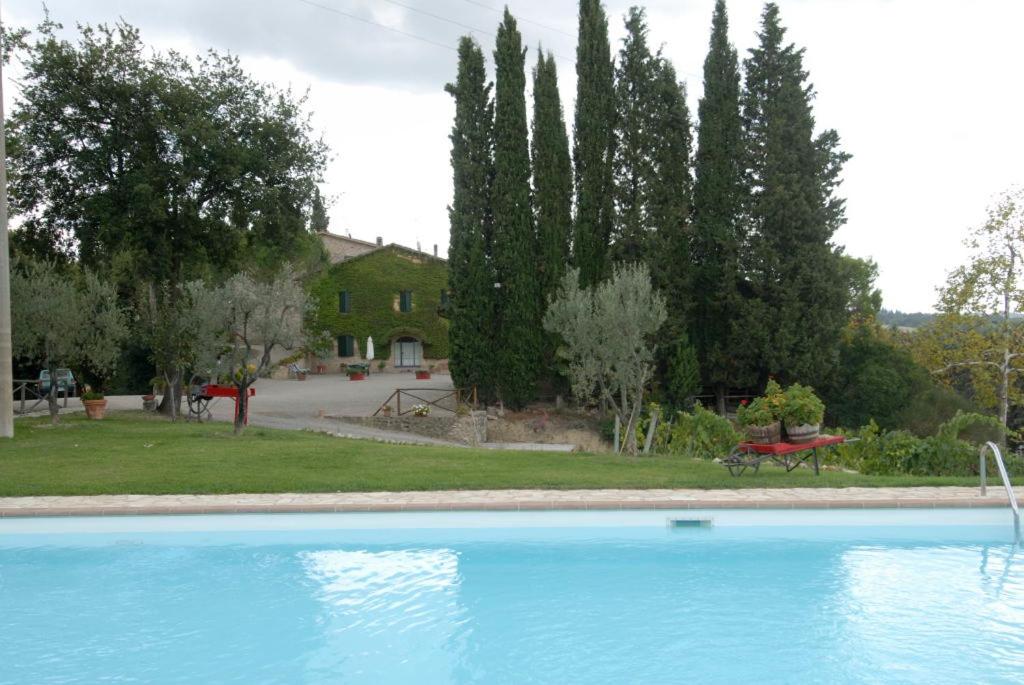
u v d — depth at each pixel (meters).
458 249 34.34
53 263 23.33
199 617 7.55
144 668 6.39
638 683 6.01
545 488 11.73
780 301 34.00
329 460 14.36
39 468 13.34
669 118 34.97
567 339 17.19
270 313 18.31
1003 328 35.19
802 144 34.34
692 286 35.88
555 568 8.92
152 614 7.62
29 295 19.67
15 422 21.59
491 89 34.94
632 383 16.78
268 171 25.05
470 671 6.28
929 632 6.98
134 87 23.25
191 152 23.44
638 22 35.31
